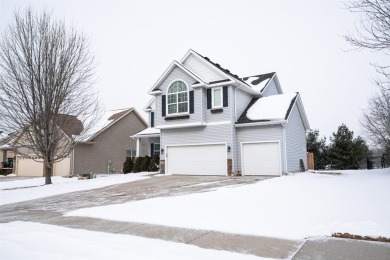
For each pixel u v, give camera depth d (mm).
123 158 30859
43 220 7602
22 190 14828
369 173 17031
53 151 17375
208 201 8586
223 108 18188
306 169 21859
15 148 17641
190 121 18797
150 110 25500
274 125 17281
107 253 4570
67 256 4469
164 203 8633
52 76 16562
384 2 7504
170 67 19547
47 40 16547
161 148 20453
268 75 24219
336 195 8617
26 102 16141
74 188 14797
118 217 7184
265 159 17406
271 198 8602
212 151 18484
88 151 27547
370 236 4949
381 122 24562
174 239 5320
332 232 5250
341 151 32094
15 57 16234
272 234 5312
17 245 5164
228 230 5668
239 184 12578
